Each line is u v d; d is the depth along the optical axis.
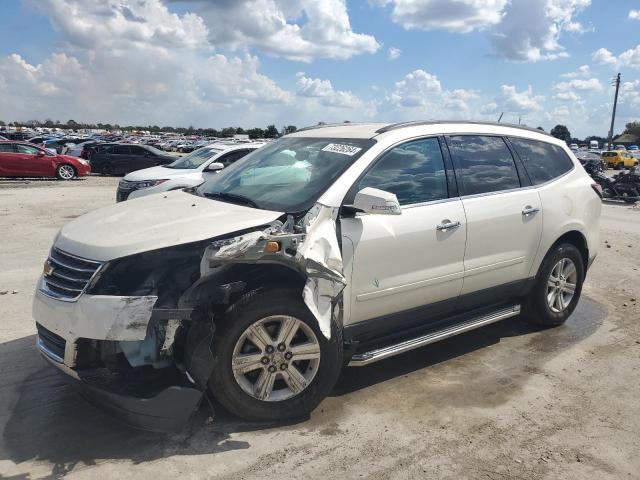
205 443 3.28
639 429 3.58
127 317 3.03
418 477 3.03
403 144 4.13
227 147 12.08
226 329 3.27
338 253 3.44
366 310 3.81
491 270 4.53
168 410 3.10
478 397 3.96
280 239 3.25
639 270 7.97
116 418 3.17
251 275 3.46
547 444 3.38
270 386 3.45
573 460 3.22
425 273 4.06
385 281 3.84
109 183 22.38
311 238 3.37
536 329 5.40
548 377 4.32
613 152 50.22
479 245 4.39
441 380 4.23
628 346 5.00
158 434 3.36
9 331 4.95
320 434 3.42
